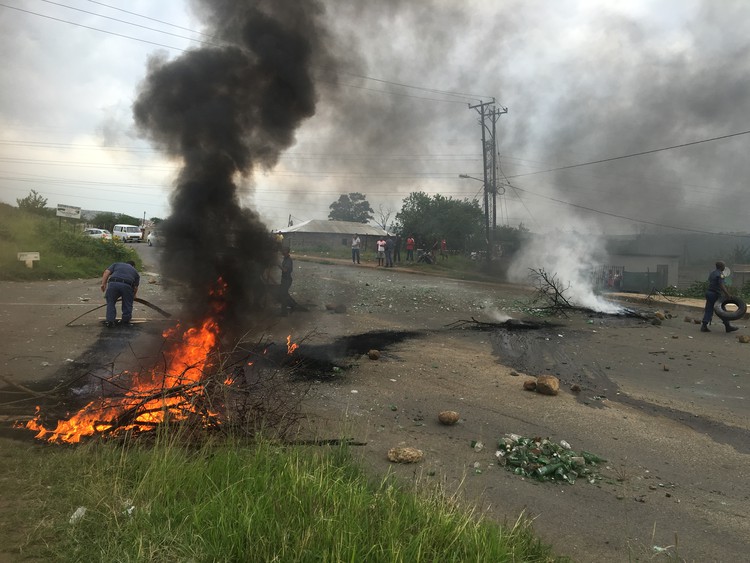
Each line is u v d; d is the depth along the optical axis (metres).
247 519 2.68
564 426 5.65
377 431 5.21
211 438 3.84
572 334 10.97
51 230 20.97
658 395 6.94
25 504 2.97
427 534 2.73
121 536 2.65
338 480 3.27
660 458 4.92
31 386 5.68
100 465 3.47
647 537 3.50
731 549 3.39
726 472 4.65
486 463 4.62
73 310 11.01
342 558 2.48
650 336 10.97
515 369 8.04
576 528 3.58
